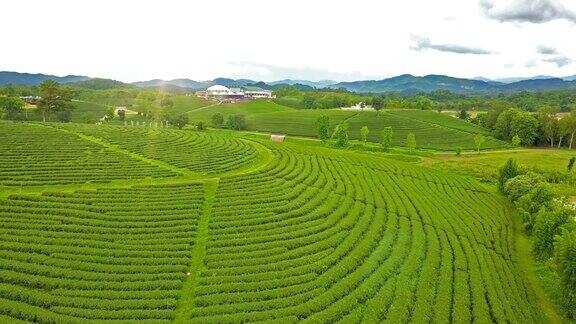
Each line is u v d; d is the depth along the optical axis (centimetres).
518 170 10162
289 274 5022
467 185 10119
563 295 5184
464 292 4903
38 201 6469
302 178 8738
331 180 8825
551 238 6250
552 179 11800
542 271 6181
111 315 4012
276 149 11819
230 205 7006
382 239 6219
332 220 6656
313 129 18862
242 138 13788
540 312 5009
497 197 9556
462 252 6031
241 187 7931
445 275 5250
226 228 6141
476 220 7475
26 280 4431
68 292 4312
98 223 5897
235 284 4666
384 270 5269
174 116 17888
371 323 4156
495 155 15412
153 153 10069
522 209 8012
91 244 5334
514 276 5719
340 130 15338
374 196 8050
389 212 7225
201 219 6425
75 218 5944
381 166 10744
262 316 4153
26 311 3912
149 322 3931
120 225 5909
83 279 4606
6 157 8638
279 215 6669
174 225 6109
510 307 4794
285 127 19175
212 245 5597
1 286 4269
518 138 16925
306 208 7044
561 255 5203
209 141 12081
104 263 4984
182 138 12194
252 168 9638
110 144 10700
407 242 6181
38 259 4850
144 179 8181
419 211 7475
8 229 5497
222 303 4384
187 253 5309
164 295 4419
